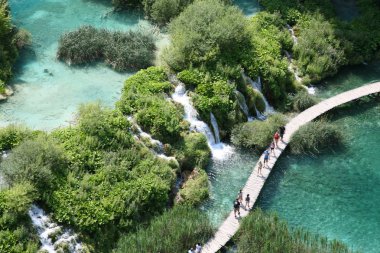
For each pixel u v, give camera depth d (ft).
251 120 131.03
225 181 113.80
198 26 136.15
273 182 115.03
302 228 100.73
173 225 96.78
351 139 126.41
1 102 119.14
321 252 95.14
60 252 90.02
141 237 93.04
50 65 133.59
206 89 124.88
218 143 123.75
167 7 150.00
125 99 118.21
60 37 138.72
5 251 84.53
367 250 101.30
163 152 113.09
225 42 134.51
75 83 128.57
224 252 97.91
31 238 88.74
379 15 167.94
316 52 149.38
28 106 119.24
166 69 130.31
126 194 99.09
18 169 93.81
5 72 124.67
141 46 137.80
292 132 124.67
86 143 104.37
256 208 104.32
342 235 103.96
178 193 107.76
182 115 121.39
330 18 162.81
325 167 118.83
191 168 114.32
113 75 132.46
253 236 97.19
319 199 111.45
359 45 155.33
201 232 98.32
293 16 158.71
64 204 94.02
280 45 147.33
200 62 130.93
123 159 105.09
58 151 99.35
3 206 88.69
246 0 168.04
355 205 110.42
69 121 115.24
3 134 102.32
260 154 121.08
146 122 114.42
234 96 127.03
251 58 136.15
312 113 130.82
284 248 94.22
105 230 95.14
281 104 136.77
